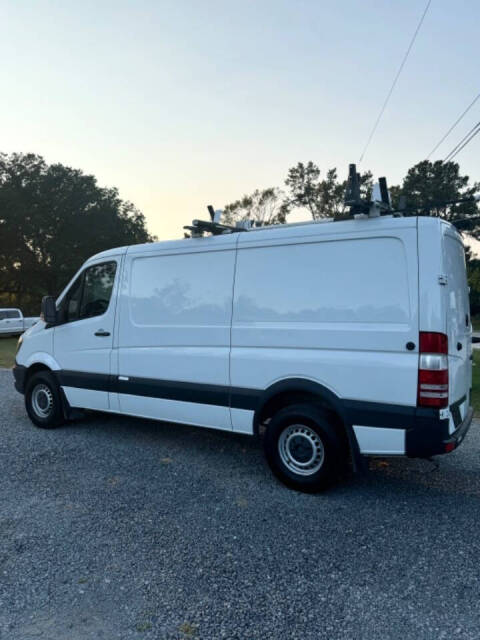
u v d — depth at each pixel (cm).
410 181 4641
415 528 335
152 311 489
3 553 298
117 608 245
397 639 223
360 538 320
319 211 4497
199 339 452
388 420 348
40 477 427
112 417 650
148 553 299
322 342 379
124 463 465
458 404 379
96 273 545
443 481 424
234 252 436
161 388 480
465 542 315
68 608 245
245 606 247
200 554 298
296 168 4522
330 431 376
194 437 555
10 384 956
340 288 373
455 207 4359
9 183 3547
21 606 246
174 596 255
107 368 527
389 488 407
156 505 370
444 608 246
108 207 3897
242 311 425
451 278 364
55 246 3578
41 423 589
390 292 350
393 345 346
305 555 298
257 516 352
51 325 582
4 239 3444
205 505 371
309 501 379
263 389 411
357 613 242
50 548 304
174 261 477
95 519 345
